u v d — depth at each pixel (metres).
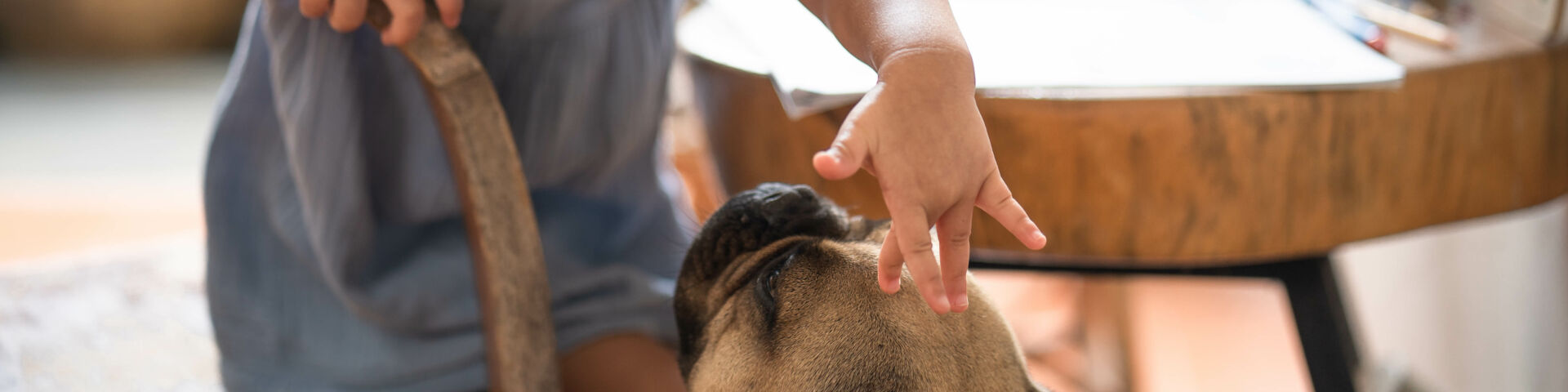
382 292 1.33
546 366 1.14
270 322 1.36
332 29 1.24
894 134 0.84
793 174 1.24
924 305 0.97
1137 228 1.14
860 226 1.09
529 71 1.33
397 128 1.31
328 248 1.29
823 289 0.98
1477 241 1.72
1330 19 1.30
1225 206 1.12
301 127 1.25
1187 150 1.10
